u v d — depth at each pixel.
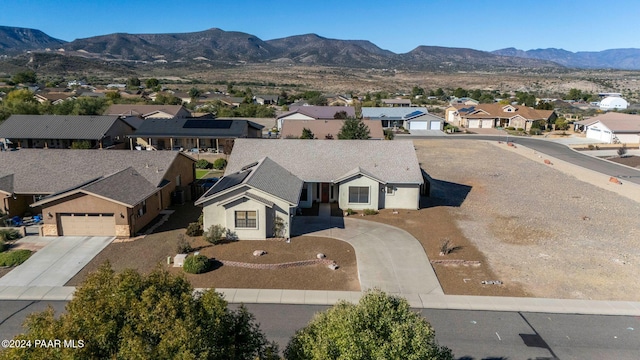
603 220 30.73
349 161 34.00
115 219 26.09
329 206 32.91
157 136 54.50
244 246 24.97
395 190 32.50
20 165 31.88
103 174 31.45
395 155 34.53
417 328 10.56
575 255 24.39
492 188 39.66
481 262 23.28
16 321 17.22
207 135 54.59
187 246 23.83
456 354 15.48
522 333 16.86
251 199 25.44
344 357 9.95
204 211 26.38
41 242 25.42
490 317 17.95
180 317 9.47
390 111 85.62
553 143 68.81
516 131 80.56
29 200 30.86
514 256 24.19
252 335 11.23
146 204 28.91
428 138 72.94
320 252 24.23
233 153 35.09
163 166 32.81
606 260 23.75
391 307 11.19
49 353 8.66
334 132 59.53
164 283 10.32
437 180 42.53
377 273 21.78
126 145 57.28
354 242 25.84
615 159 55.47
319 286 20.44
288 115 76.94
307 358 10.52
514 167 49.19
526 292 20.06
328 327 10.82
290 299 19.22
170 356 8.70
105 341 9.08
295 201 26.39
